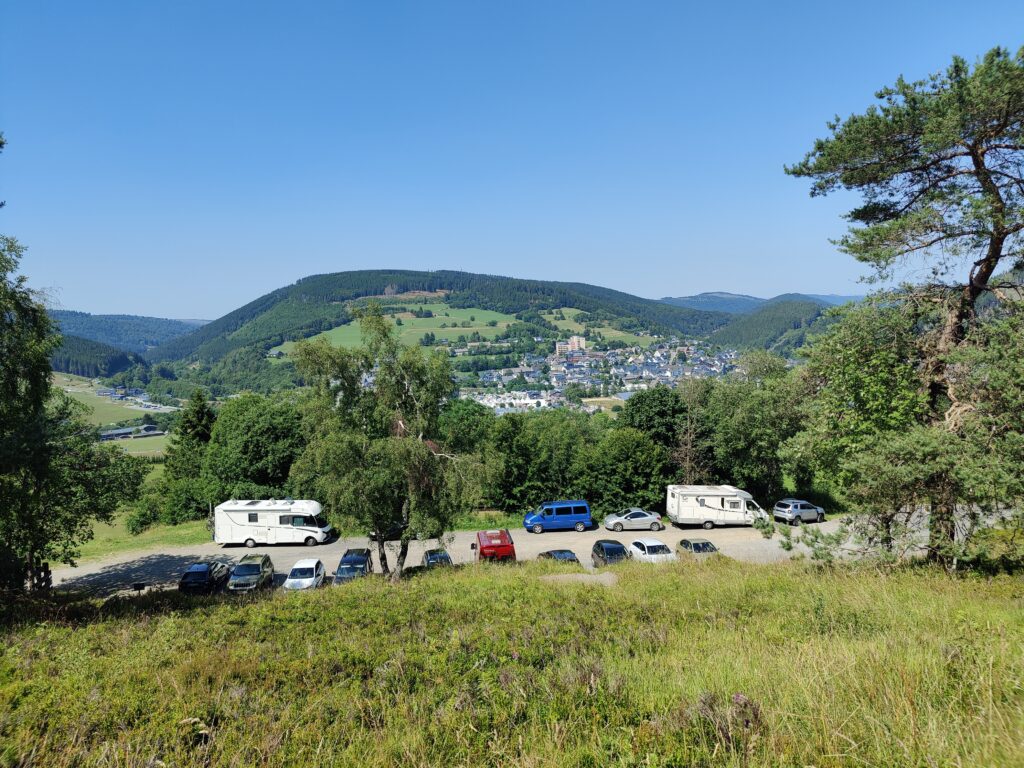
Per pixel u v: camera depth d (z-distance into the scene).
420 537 23.70
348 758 5.24
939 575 14.40
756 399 42.06
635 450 43.44
